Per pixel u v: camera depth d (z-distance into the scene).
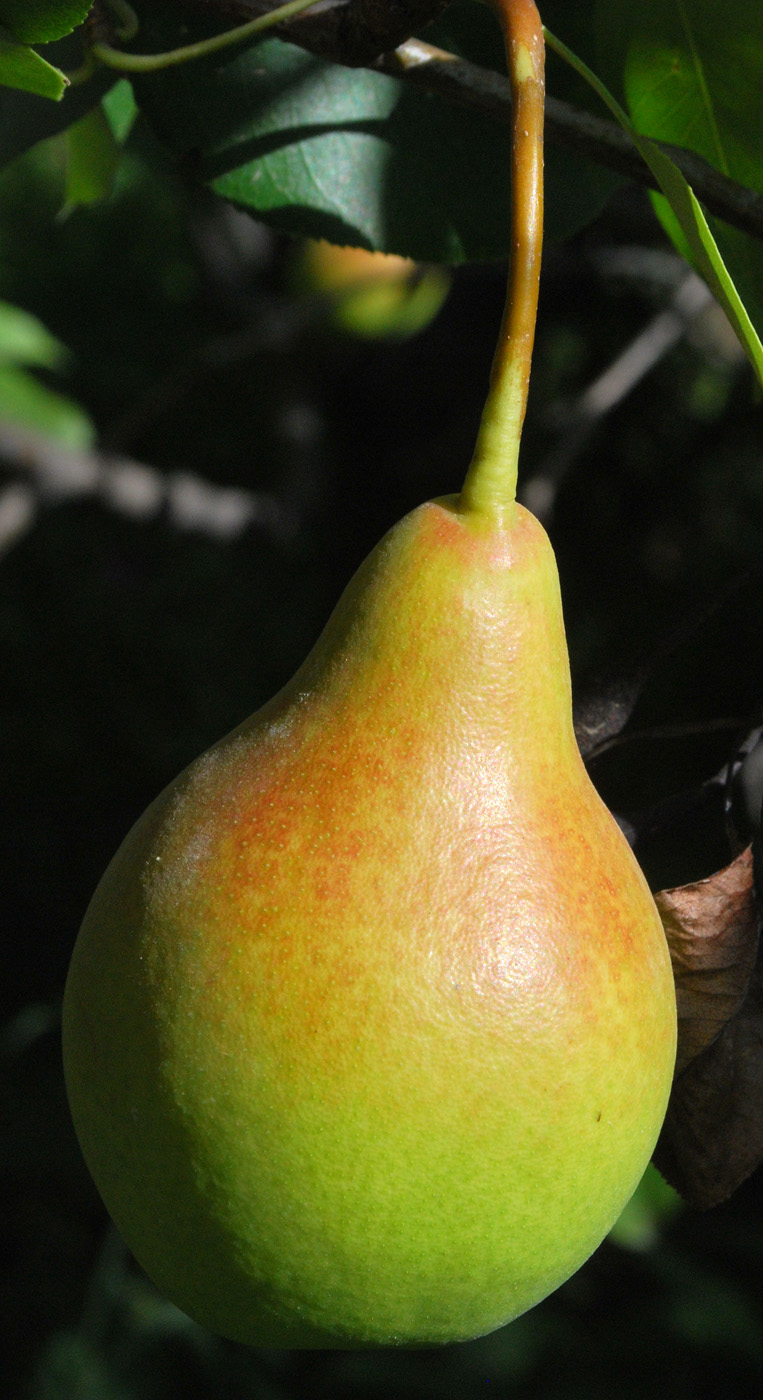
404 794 0.47
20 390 1.28
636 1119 0.47
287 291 1.59
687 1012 0.50
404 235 0.59
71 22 0.50
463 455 1.35
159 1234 0.47
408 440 1.37
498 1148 0.46
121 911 0.47
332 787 0.47
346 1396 1.38
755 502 1.34
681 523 1.31
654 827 0.53
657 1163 0.51
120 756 2.01
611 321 1.29
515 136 0.46
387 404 1.36
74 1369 1.34
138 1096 0.46
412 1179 0.46
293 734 0.47
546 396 1.35
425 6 0.50
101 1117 0.47
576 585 1.24
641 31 0.54
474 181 0.58
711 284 0.49
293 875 0.46
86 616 2.10
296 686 0.48
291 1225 0.46
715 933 0.50
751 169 0.55
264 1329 0.47
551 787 0.47
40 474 1.30
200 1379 1.41
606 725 0.53
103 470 1.33
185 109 0.58
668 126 0.55
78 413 1.33
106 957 0.47
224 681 2.06
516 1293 0.47
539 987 0.46
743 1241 1.44
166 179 2.26
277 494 1.50
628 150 0.53
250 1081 0.46
